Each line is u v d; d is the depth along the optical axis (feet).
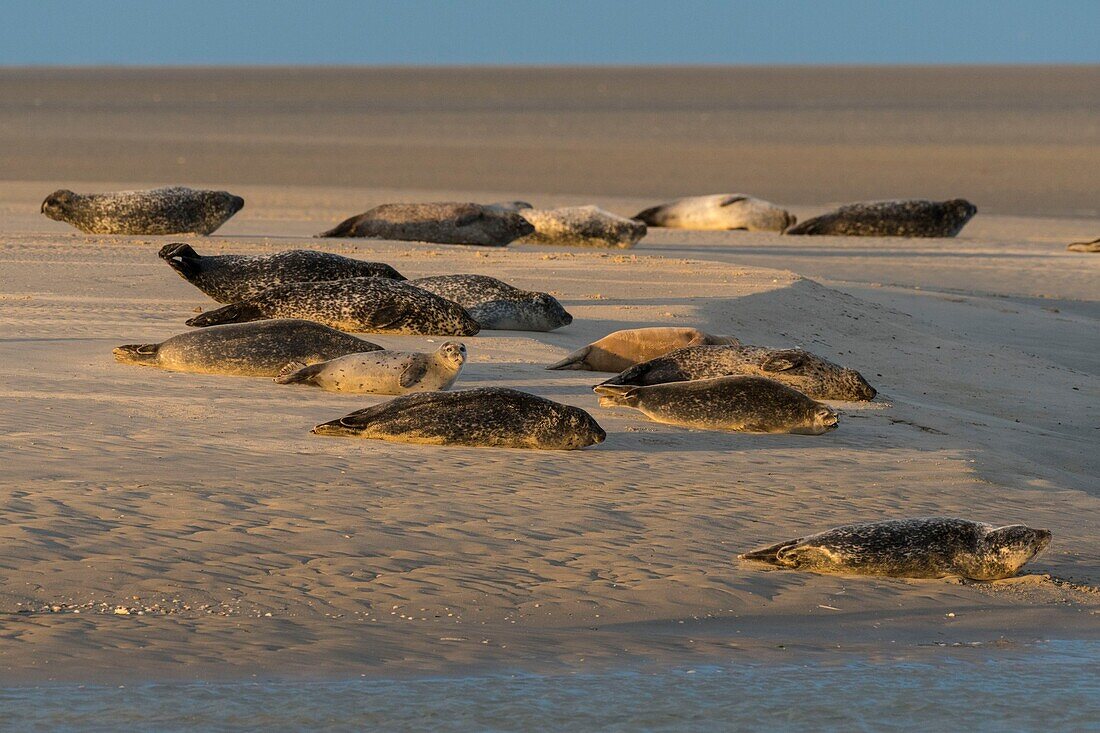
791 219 465.06
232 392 157.17
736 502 125.18
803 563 109.91
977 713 82.33
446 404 139.64
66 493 113.70
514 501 120.78
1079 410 199.00
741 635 95.61
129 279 239.50
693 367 173.47
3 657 82.43
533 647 90.17
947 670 90.12
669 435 150.00
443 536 110.11
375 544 107.04
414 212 341.62
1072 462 162.71
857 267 349.82
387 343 189.67
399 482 123.95
